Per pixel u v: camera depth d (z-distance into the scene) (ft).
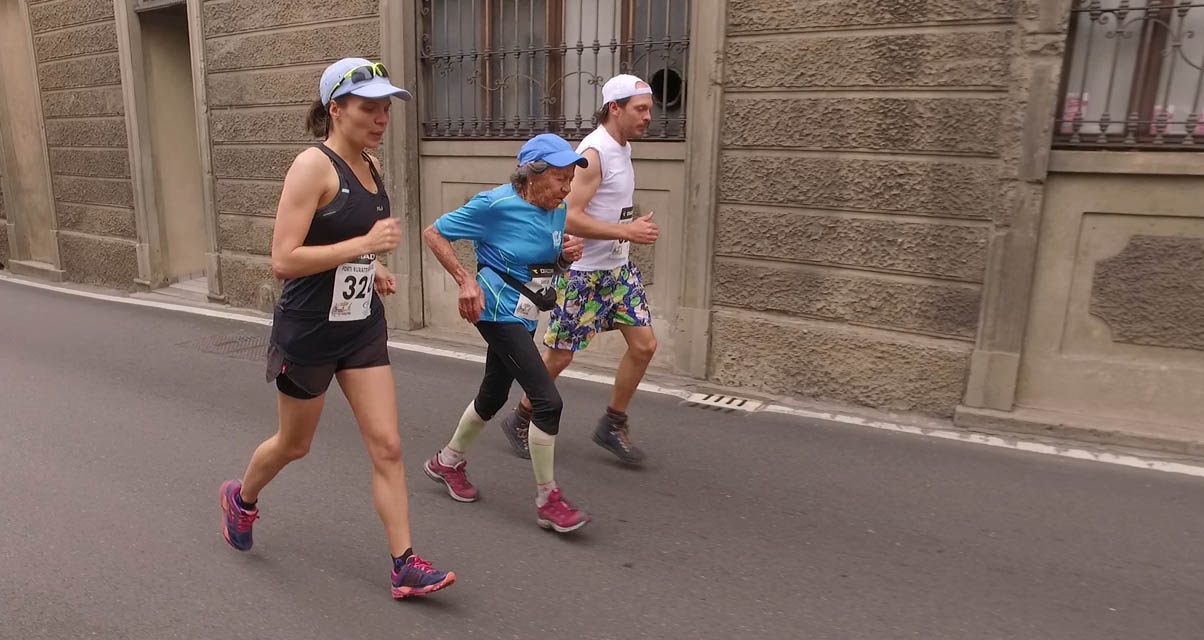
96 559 10.52
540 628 9.07
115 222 32.32
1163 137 13.76
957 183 14.80
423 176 22.80
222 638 8.85
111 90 30.99
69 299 30.60
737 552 10.78
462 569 10.34
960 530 11.37
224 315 26.73
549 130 20.59
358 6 22.52
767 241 16.87
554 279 11.25
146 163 30.68
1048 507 12.03
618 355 20.02
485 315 10.91
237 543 10.48
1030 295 14.73
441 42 21.99
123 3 29.43
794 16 15.78
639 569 10.35
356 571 10.29
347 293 8.68
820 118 15.88
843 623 9.17
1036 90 13.88
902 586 9.94
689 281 17.95
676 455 14.08
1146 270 13.93
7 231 38.09
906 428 15.28
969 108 14.49
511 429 14.02
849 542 11.04
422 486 12.85
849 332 16.31
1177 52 13.53
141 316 26.76
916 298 15.56
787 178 16.42
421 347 21.76
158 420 15.93
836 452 14.15
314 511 11.96
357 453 14.17
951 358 15.37
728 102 16.81
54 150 34.12
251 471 10.03
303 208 8.19
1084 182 14.08
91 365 20.16
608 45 19.17
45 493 12.51
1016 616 9.32
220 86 26.50
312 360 8.86
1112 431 14.24
